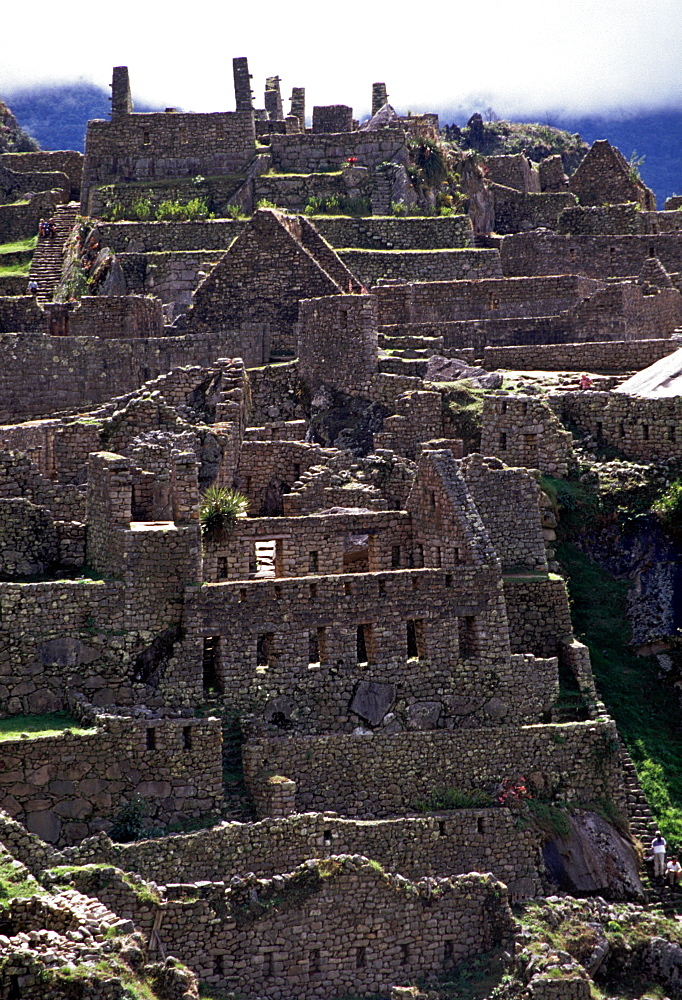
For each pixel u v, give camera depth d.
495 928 59.66
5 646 59.16
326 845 58.97
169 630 60.84
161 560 60.84
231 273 88.56
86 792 57.12
